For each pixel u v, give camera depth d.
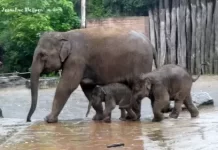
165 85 12.38
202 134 9.50
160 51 27.06
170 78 12.48
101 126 11.59
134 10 29.42
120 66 12.98
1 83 23.97
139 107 12.73
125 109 12.77
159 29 27.27
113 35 13.07
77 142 9.38
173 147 8.52
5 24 28.22
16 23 27.31
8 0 27.58
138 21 27.53
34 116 15.77
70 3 28.48
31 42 27.73
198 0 26.73
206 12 26.64
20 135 10.38
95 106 12.90
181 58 26.80
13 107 17.75
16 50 29.03
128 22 27.64
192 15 26.69
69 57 12.91
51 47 12.88
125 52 12.95
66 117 15.11
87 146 8.96
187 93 12.80
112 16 29.88
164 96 12.31
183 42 26.73
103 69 13.00
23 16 27.22
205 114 13.95
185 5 26.80
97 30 13.19
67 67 12.91
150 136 9.72
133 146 8.75
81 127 11.48
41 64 12.93
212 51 26.55
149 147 8.61
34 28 26.84
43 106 17.50
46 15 27.28
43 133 10.59
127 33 13.16
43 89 22.77
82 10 27.44
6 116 15.90
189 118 12.77
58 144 9.23
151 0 27.45
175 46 26.97
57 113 12.77
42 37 13.05
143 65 13.01
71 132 10.68
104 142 9.27
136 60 12.95
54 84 23.44
